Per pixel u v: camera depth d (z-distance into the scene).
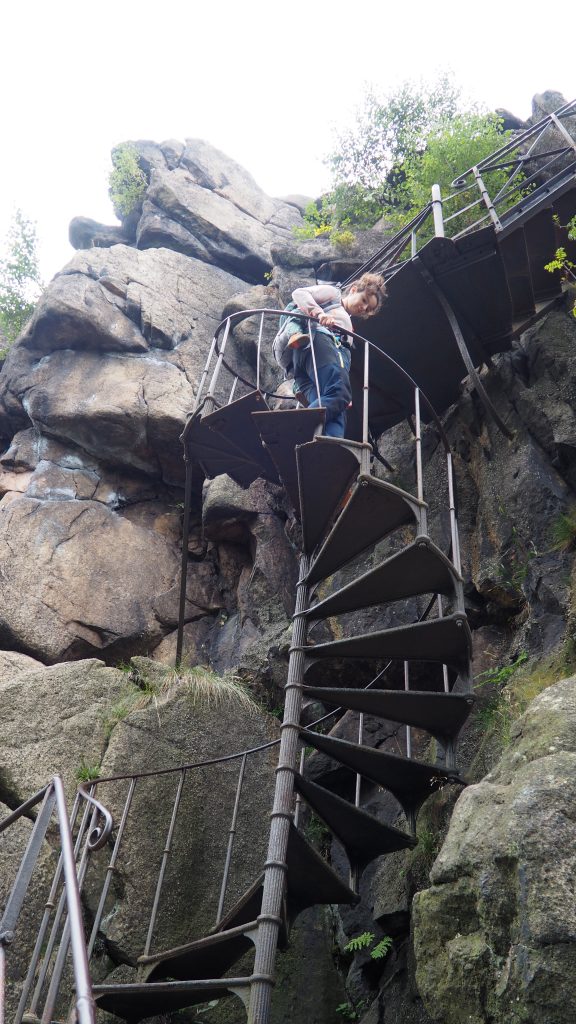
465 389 6.75
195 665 6.86
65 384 7.91
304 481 4.69
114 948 4.50
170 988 3.59
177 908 4.77
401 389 6.59
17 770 5.06
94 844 3.46
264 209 11.46
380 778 4.45
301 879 4.13
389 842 4.40
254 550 7.34
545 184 6.23
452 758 4.41
